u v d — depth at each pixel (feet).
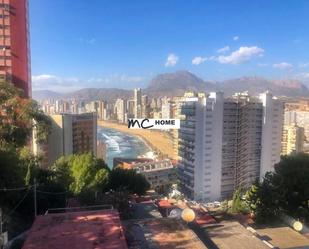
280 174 96.02
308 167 96.58
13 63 238.68
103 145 568.82
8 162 97.66
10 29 237.45
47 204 108.99
